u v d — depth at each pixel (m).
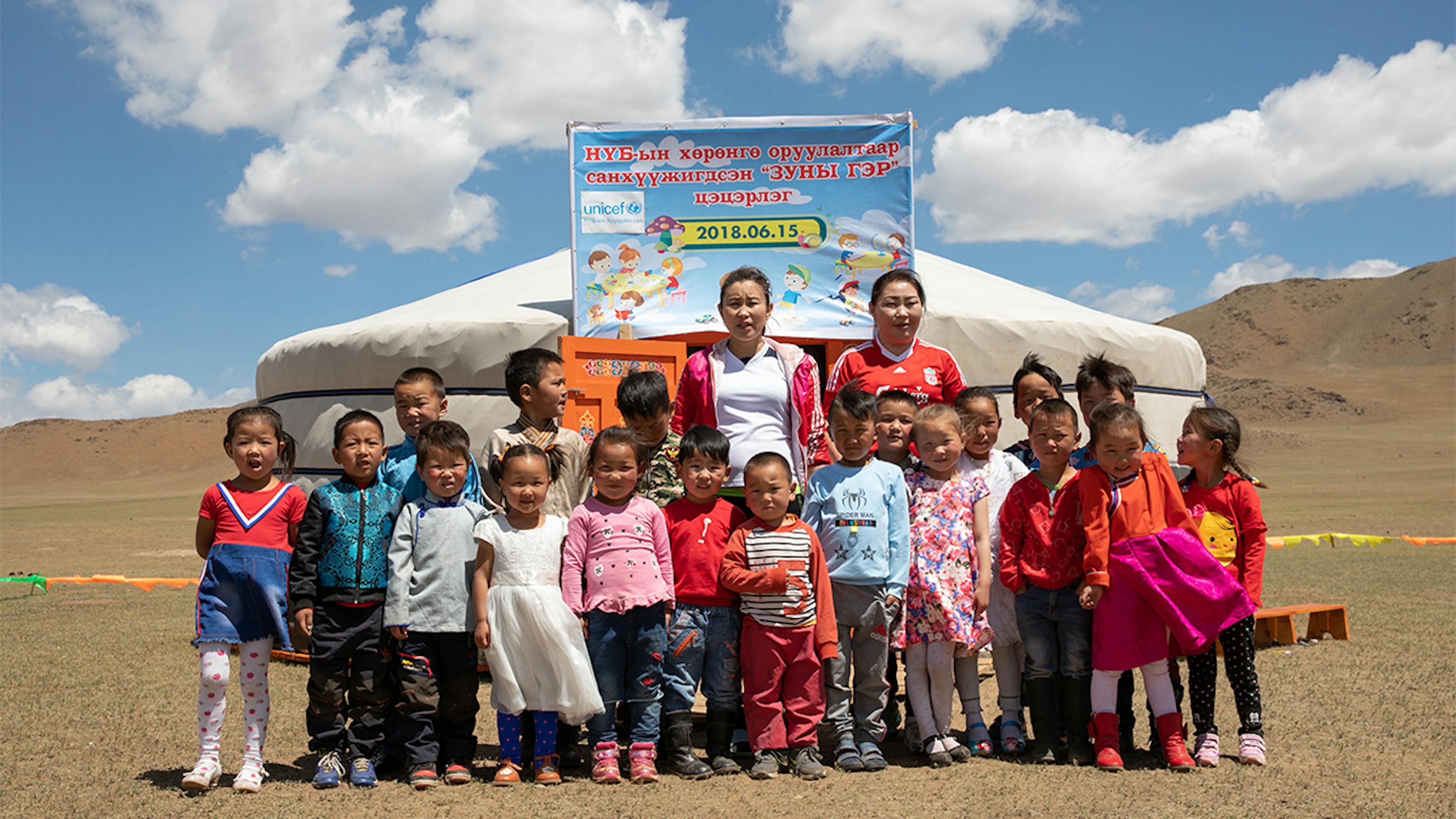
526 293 7.82
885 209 6.40
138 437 82.75
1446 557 12.08
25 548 17.58
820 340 6.35
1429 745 3.93
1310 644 6.29
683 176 6.34
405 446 4.11
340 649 3.63
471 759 3.80
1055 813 3.15
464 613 3.66
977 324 7.06
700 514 3.83
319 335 7.36
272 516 3.68
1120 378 4.29
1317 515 18.98
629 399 4.12
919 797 3.34
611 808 3.26
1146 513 3.70
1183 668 5.72
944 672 3.83
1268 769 3.62
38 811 3.30
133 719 4.68
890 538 3.80
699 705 5.02
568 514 4.17
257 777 3.55
